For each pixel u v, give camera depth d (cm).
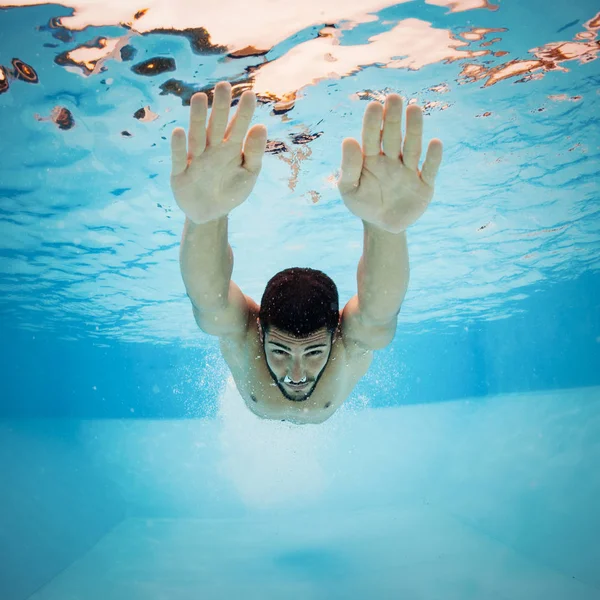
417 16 180
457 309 643
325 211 319
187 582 151
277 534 201
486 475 274
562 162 301
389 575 150
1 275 440
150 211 318
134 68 199
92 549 185
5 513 221
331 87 213
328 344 107
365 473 310
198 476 317
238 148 80
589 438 311
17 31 181
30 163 265
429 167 79
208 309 103
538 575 144
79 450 408
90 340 715
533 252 460
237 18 175
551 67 215
